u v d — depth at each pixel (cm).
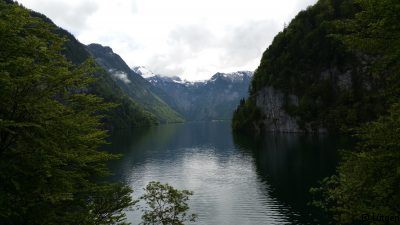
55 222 1867
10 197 1675
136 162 11450
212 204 6281
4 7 1780
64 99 2069
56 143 1852
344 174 1909
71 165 2130
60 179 1836
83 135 2050
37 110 1766
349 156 1936
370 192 1758
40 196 1800
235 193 6956
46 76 1794
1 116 1706
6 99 1683
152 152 14000
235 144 16088
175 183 8169
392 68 1678
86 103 2164
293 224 5050
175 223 3631
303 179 7625
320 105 19488
